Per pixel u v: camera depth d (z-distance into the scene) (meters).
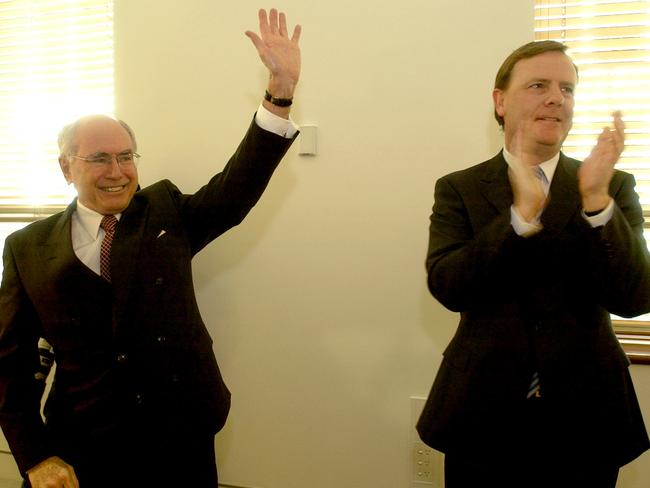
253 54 1.62
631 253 0.85
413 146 1.51
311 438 1.64
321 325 1.62
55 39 1.86
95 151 1.24
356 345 1.59
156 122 1.71
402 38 1.49
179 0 1.67
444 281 0.94
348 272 1.58
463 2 1.44
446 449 1.02
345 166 1.56
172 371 1.25
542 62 0.98
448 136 1.48
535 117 0.97
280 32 1.24
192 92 1.68
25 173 1.93
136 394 1.23
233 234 1.68
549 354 0.94
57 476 1.21
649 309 0.91
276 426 1.67
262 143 1.24
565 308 0.96
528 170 0.86
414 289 1.53
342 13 1.53
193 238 1.39
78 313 1.24
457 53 1.46
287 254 1.63
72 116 1.86
